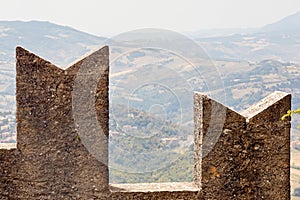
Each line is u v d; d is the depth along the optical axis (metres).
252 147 9.58
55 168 9.30
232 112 9.50
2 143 9.62
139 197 9.44
